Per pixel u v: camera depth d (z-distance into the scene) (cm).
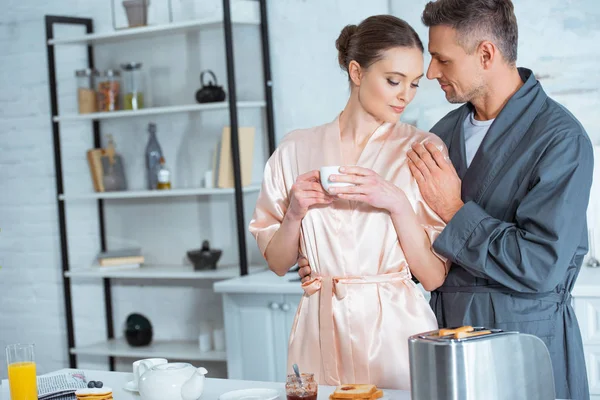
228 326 341
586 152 198
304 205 190
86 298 450
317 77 379
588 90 322
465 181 213
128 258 421
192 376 176
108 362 448
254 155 398
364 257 192
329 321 192
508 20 203
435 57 212
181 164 421
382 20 190
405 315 190
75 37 410
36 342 465
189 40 413
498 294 203
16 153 460
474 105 219
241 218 369
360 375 190
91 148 441
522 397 147
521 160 202
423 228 198
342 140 203
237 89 401
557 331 203
